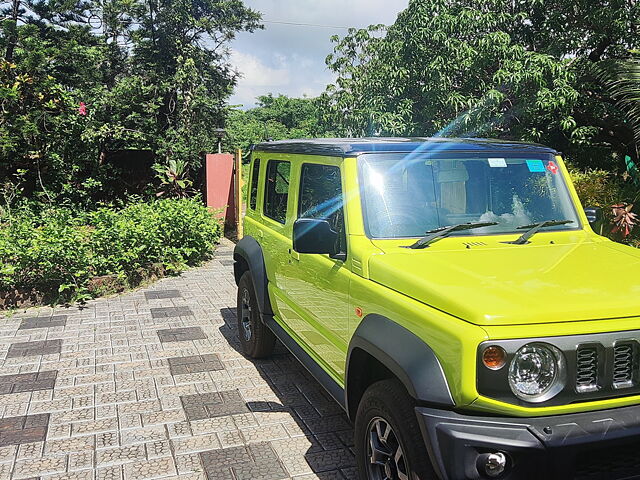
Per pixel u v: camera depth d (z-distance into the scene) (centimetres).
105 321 698
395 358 278
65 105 1502
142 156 1748
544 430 242
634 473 254
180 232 982
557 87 946
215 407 471
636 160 1048
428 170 377
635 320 262
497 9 1028
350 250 354
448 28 992
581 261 323
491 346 245
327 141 439
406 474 278
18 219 1023
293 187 470
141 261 898
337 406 473
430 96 1016
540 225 375
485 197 383
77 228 864
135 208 1004
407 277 302
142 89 1841
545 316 255
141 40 2312
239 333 602
